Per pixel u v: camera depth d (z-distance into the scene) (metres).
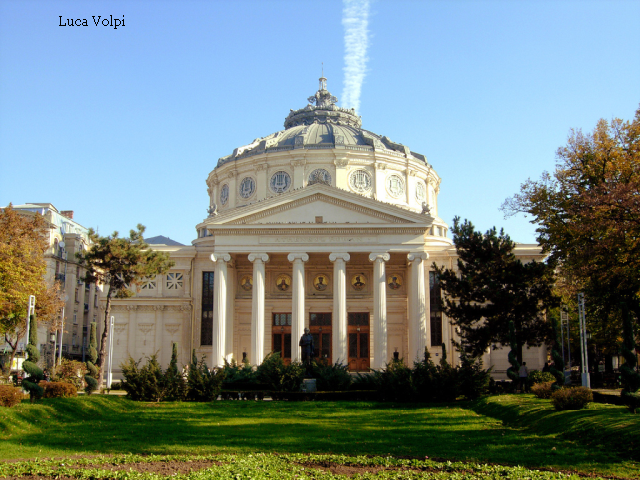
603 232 41.22
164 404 39.06
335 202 60.69
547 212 46.72
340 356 57.69
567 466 18.72
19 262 54.03
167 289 69.06
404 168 74.75
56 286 62.56
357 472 17.45
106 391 50.22
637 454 19.69
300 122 86.00
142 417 32.03
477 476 16.92
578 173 46.28
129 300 68.44
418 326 58.12
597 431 22.86
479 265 48.81
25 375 55.59
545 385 35.53
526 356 65.06
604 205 40.25
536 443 22.64
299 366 46.25
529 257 66.94
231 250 60.19
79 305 87.69
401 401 40.84
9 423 26.56
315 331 66.56
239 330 67.31
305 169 71.69
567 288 53.06
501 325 48.38
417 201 76.31
